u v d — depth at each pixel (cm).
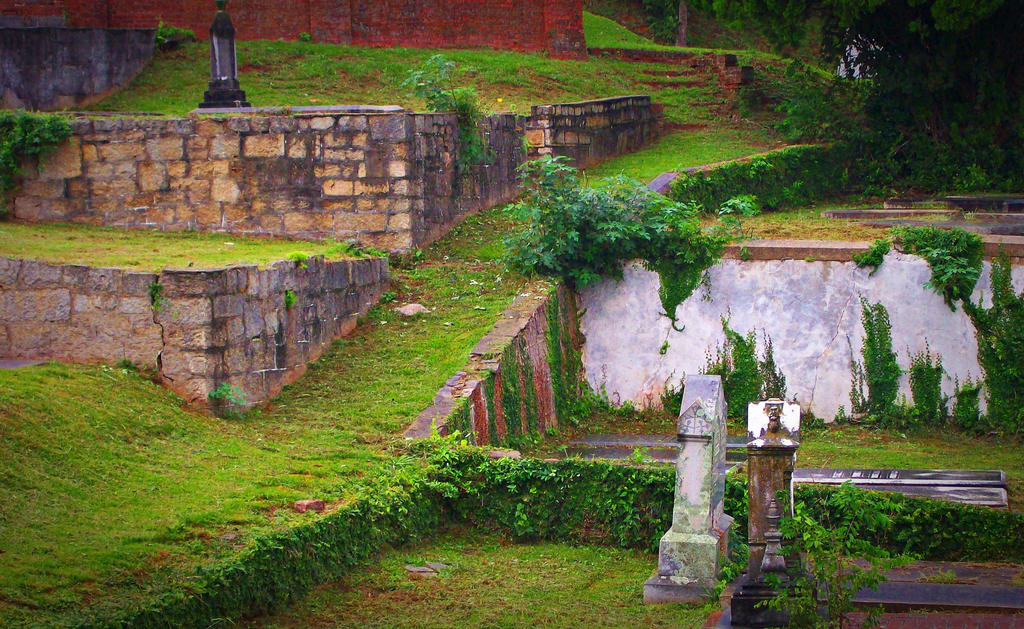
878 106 2517
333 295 1545
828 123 2509
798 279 1712
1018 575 1073
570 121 2239
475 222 1959
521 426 1538
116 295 1325
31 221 1792
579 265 1770
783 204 2319
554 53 2720
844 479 1344
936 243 1659
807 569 1009
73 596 859
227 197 1775
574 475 1221
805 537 927
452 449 1252
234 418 1318
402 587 1048
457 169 1927
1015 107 2444
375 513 1119
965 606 976
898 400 1678
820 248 1700
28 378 1230
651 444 1599
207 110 1880
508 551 1188
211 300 1311
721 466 1110
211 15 2517
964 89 2461
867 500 1141
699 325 1750
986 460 1509
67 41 2245
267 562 972
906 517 1150
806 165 2395
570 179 1773
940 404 1661
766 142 2522
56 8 2389
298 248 1666
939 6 2203
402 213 1764
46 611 833
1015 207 2170
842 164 2483
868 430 1672
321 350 1513
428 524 1198
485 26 2688
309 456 1224
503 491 1232
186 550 961
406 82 1952
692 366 1753
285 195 1770
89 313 1336
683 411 1068
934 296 1658
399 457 1243
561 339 1723
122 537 960
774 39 2534
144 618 852
